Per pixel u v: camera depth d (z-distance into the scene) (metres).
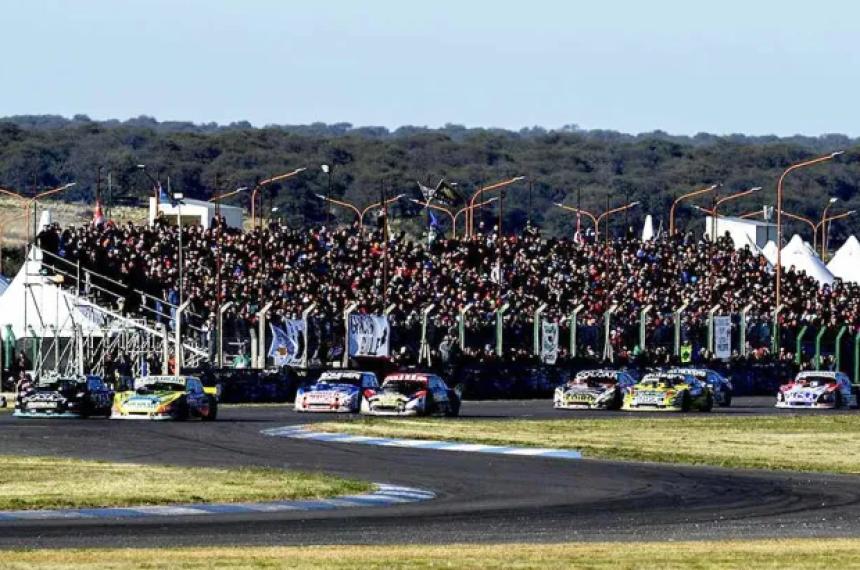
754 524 98.19
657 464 141.00
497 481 123.50
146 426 176.75
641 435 178.00
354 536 89.50
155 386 191.75
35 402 190.50
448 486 119.50
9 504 101.00
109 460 135.88
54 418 188.88
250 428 176.75
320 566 76.00
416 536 89.94
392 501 107.94
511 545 85.56
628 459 145.75
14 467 126.19
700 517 101.38
